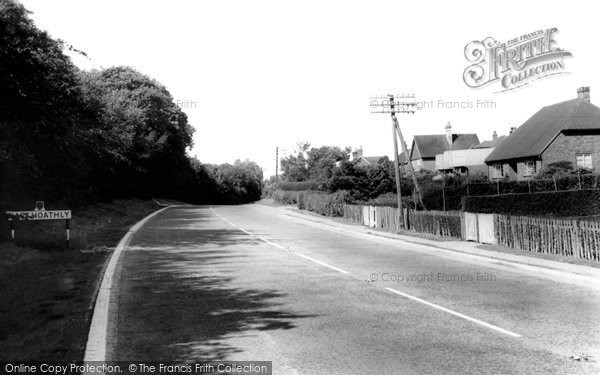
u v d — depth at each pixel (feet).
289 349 21.43
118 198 139.54
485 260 49.44
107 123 101.04
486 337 23.12
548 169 137.28
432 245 59.82
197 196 263.29
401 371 18.79
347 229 83.71
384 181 124.26
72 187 84.89
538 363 19.56
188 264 46.11
